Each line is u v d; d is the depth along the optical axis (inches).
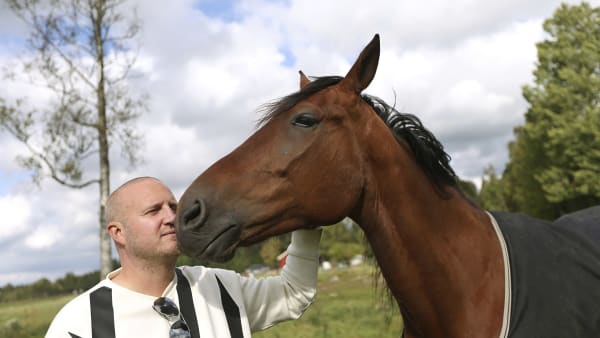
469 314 84.5
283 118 86.3
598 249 84.3
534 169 827.4
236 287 91.9
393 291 91.0
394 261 88.6
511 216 93.4
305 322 376.8
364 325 344.2
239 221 81.8
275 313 96.7
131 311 78.5
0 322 492.7
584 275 81.4
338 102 87.2
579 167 756.0
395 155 88.4
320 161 84.9
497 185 1182.9
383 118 93.7
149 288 81.4
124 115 443.8
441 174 91.2
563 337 77.4
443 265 86.4
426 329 89.5
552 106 780.0
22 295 1279.5
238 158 84.9
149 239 79.3
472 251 87.1
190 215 80.4
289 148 84.2
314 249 96.7
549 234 86.7
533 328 77.8
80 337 76.0
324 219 86.6
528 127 802.8
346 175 86.1
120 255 83.2
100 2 436.8
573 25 784.9
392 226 88.0
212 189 81.8
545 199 820.6
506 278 82.6
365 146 87.6
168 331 79.4
